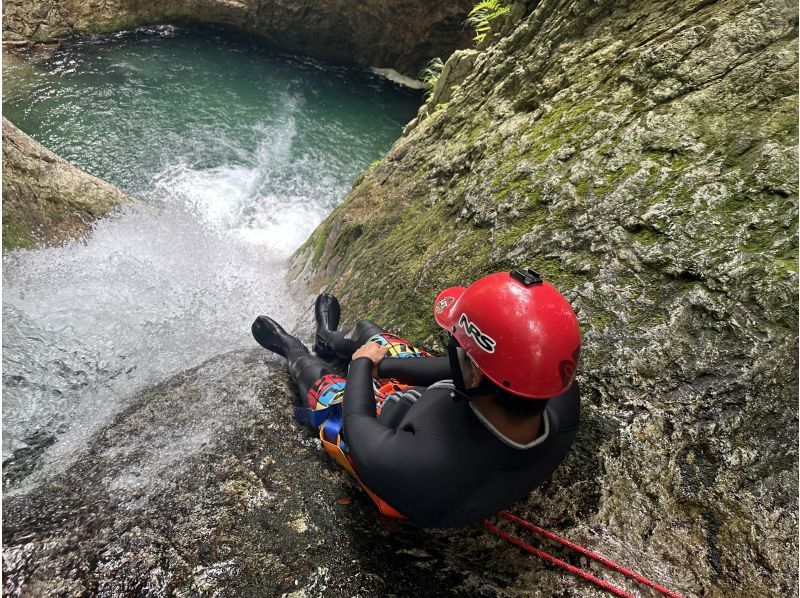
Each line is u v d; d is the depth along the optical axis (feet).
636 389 5.75
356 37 34.86
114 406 8.86
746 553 4.91
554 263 6.97
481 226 8.36
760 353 5.40
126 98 28.43
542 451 4.60
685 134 6.89
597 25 9.53
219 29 35.42
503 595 5.10
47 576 5.26
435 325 7.82
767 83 6.63
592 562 5.21
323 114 31.37
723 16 7.48
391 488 4.84
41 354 9.74
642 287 6.19
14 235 14.16
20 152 15.53
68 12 30.96
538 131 8.95
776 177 5.97
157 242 16.16
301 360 7.91
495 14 14.70
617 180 7.08
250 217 23.08
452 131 12.08
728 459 5.24
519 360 4.13
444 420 4.72
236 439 6.98
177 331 11.47
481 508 4.82
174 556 5.41
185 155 25.81
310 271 13.67
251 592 5.13
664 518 5.24
